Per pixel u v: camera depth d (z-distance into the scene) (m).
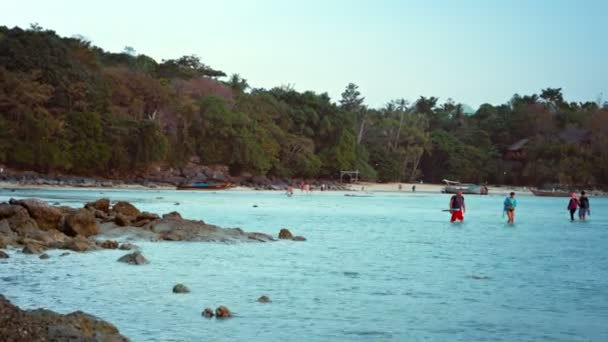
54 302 15.34
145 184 105.56
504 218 58.00
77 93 103.69
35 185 91.69
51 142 98.19
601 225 49.44
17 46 102.12
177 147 115.56
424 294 17.66
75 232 28.17
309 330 13.34
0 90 97.06
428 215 58.44
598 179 151.75
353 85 169.75
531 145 162.50
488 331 13.55
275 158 126.56
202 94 131.50
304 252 26.98
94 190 91.06
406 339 12.81
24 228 26.64
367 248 29.44
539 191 138.38
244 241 29.92
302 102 144.75
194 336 12.56
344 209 66.31
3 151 94.56
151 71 136.25
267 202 76.19
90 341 9.88
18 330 9.72
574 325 14.18
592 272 22.50
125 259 22.06
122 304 15.32
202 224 31.34
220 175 117.56
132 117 109.62
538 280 20.52
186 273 20.30
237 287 18.09
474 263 24.69
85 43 122.50
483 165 164.62
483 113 195.75
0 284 17.41
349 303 16.17
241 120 119.38
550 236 38.34
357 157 144.75
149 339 12.27
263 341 12.39
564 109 188.25
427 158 166.75
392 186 141.50
